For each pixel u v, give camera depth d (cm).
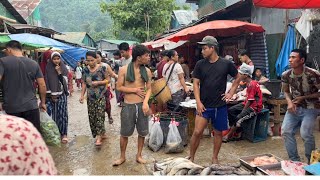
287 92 452
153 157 538
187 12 2347
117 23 2925
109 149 591
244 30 923
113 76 722
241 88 701
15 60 450
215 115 460
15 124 108
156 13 2761
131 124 491
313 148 441
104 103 606
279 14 844
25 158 106
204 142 613
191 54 1511
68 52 1914
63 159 543
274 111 650
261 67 894
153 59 1856
